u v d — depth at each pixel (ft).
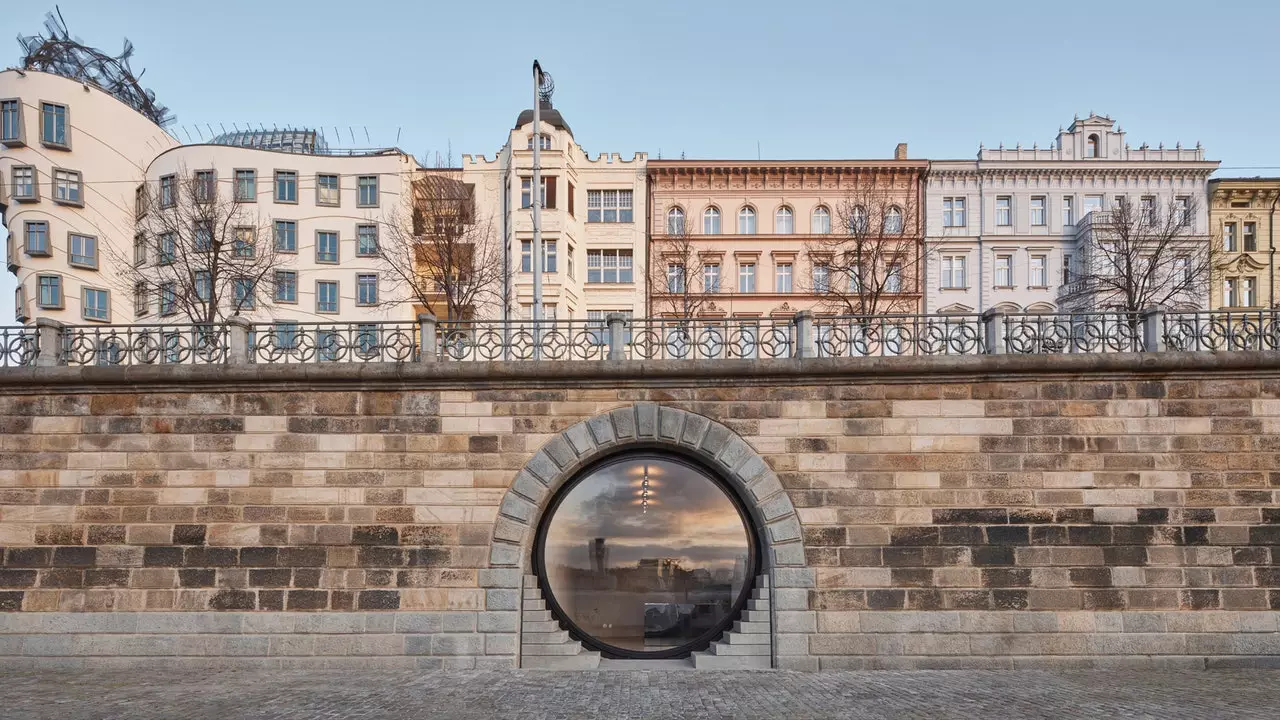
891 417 46.83
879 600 45.75
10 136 135.44
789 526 46.34
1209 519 45.68
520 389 47.62
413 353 48.21
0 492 47.01
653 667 46.19
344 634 45.91
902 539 46.09
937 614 45.55
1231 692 39.37
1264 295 137.90
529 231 129.80
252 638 45.85
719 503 48.29
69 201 137.28
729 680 42.70
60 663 45.68
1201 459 46.03
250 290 101.71
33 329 47.96
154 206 118.11
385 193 135.33
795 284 137.90
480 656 45.75
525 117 135.74
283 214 132.77
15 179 135.13
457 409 47.50
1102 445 46.24
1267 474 45.78
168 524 46.75
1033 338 46.83
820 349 47.96
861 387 47.11
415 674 44.37
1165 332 46.50
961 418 46.68
